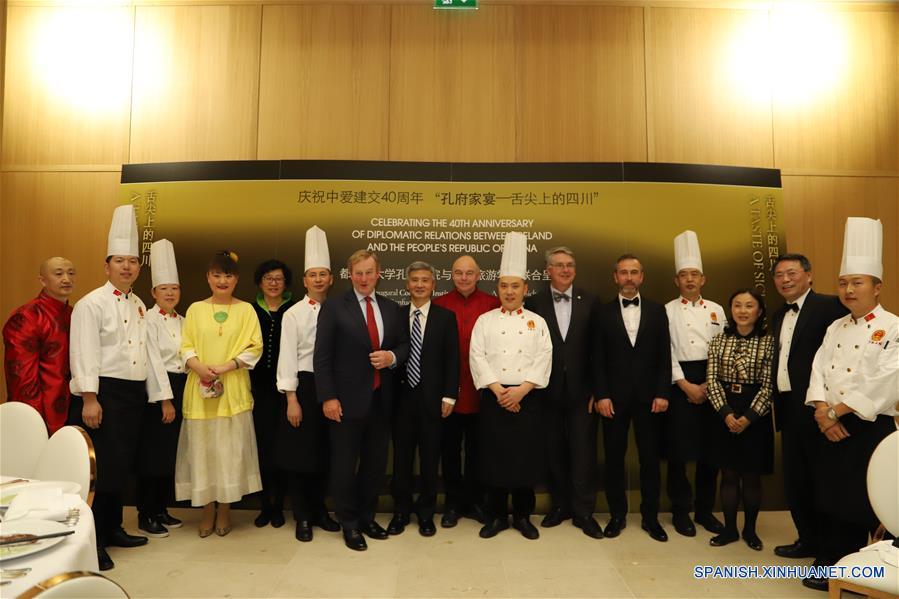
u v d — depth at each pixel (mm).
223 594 2498
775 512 3840
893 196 4180
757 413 2949
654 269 3932
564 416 3451
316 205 3967
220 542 3143
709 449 3174
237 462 3150
